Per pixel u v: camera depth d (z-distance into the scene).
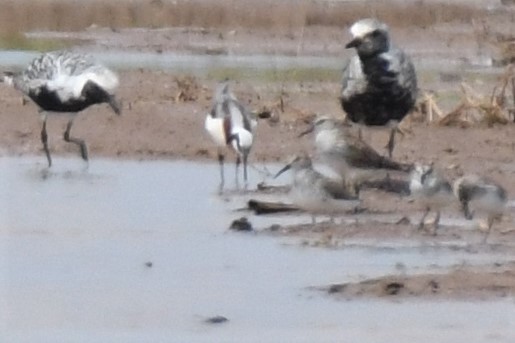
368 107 19.59
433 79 29.30
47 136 21.08
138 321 12.41
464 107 23.03
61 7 39.06
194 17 38.66
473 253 14.77
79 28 37.84
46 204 17.25
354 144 16.62
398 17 38.59
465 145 21.30
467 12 39.12
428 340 11.83
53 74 19.94
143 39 36.03
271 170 19.56
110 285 13.58
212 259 14.55
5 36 35.84
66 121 21.94
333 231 15.76
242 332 12.05
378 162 16.69
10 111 22.59
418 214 16.56
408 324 12.23
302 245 15.12
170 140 21.39
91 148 20.94
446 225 16.06
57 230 15.91
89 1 39.84
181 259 14.54
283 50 34.88
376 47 19.39
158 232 15.83
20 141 21.28
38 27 37.81
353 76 19.55
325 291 13.23
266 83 27.67
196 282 13.62
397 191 17.06
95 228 15.99
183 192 18.11
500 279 13.48
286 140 21.34
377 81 19.41
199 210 16.98
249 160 20.14
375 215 16.44
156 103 23.72
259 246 15.09
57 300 13.03
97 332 12.06
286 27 37.97
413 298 12.95
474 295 13.05
